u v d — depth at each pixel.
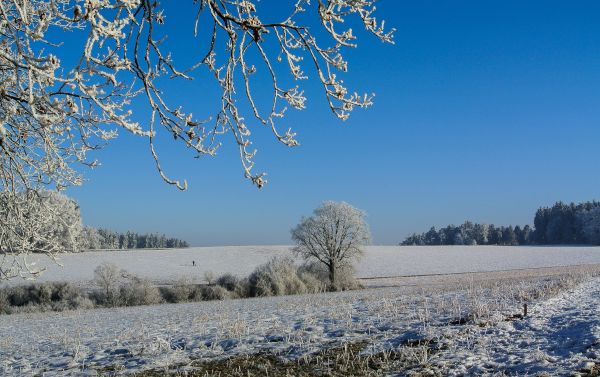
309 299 29.00
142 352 13.02
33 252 6.16
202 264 79.75
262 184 3.79
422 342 11.48
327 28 3.49
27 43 3.23
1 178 5.37
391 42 3.60
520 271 62.22
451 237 197.50
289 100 3.78
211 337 14.31
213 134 3.73
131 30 3.19
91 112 3.99
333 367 10.38
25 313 34.38
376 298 24.70
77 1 2.71
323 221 51.16
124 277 46.84
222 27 3.57
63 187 5.89
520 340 10.76
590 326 11.02
